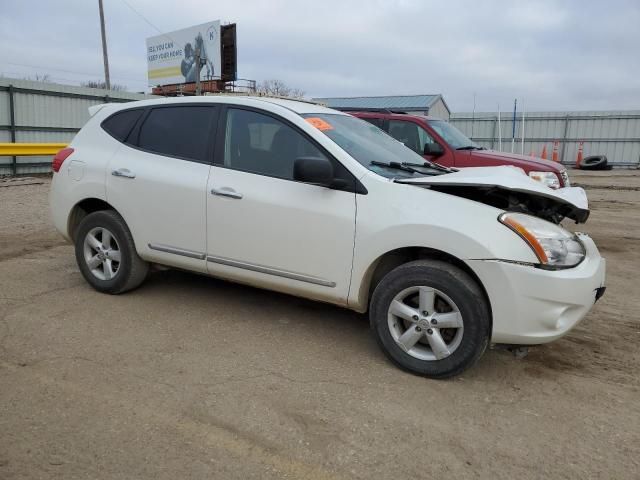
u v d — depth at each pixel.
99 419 3.08
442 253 3.71
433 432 3.06
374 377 3.69
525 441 3.01
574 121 27.42
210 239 4.45
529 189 3.56
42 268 6.03
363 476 2.68
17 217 9.20
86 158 5.12
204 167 4.50
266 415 3.17
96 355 3.88
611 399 3.48
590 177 21.48
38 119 18.30
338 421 3.14
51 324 4.41
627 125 26.50
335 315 4.80
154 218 4.71
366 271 3.85
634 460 2.86
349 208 3.87
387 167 4.15
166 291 5.30
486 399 3.45
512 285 3.40
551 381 3.71
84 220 5.13
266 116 4.35
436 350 3.62
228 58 34.19
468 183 3.63
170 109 4.85
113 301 4.98
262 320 4.64
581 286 3.46
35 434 2.92
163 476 2.62
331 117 4.63
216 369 3.73
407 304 3.79
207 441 2.91
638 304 5.40
